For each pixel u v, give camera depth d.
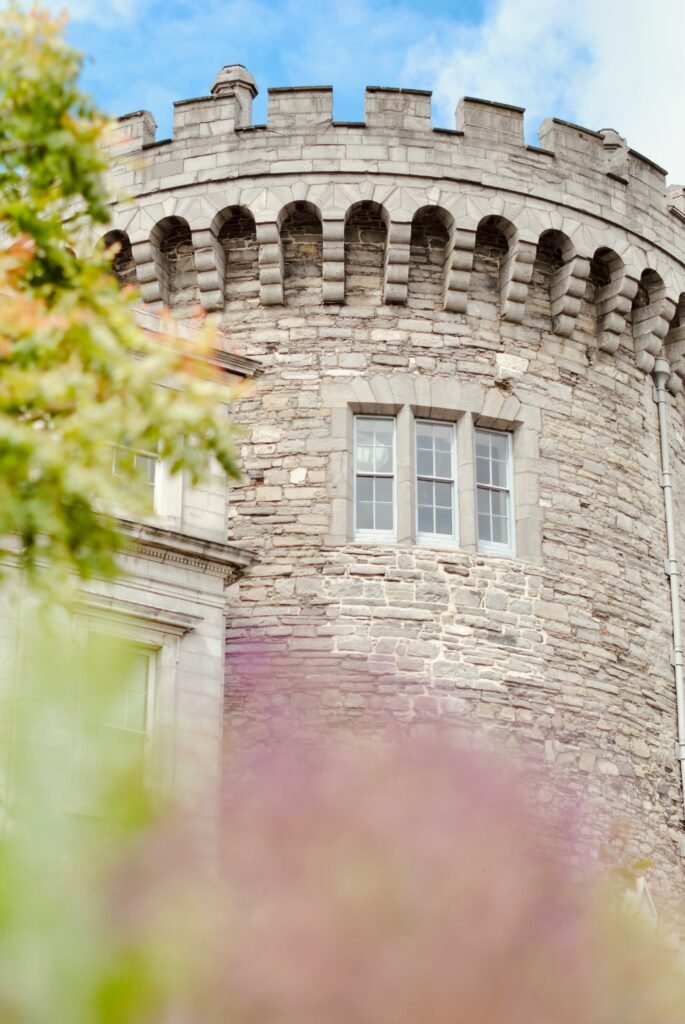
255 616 19.64
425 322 21.19
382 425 20.88
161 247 21.67
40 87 10.43
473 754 8.98
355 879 7.32
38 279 10.48
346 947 6.96
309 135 21.38
